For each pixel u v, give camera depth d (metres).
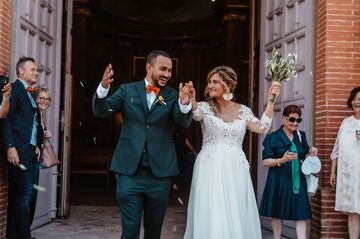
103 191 13.73
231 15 16.42
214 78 4.25
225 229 4.05
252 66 8.77
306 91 6.29
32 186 5.38
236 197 4.14
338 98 5.93
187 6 19.36
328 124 5.92
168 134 4.03
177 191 12.96
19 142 5.20
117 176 3.98
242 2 16.30
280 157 5.26
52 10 7.25
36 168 5.51
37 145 5.49
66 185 7.97
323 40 6.04
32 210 5.66
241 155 4.28
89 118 17.75
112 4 18.89
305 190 5.29
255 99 8.69
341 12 5.99
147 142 3.92
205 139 4.33
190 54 19.31
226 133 4.23
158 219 4.09
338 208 5.31
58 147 7.77
